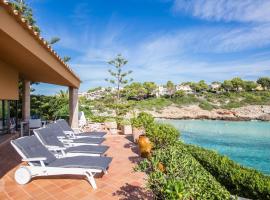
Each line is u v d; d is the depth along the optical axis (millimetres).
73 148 6078
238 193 5438
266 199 4949
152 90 71875
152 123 8570
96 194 4379
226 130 24766
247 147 15906
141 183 4949
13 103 14062
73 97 13445
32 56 5781
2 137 9969
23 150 4750
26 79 13812
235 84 73188
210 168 6355
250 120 40625
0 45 5234
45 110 18344
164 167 3578
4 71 8664
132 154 7496
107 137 10742
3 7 3674
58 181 4953
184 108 52625
